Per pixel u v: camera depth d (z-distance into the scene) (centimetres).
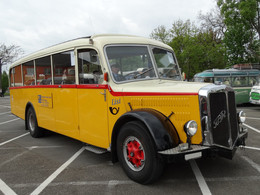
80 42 449
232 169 400
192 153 312
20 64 741
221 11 2086
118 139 372
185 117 335
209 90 326
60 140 662
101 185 356
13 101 846
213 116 329
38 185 366
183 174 382
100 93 413
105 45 411
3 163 475
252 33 2067
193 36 2631
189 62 2566
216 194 316
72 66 474
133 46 440
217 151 330
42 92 602
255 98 1220
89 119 441
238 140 378
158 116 336
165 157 303
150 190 332
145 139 327
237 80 1542
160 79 451
